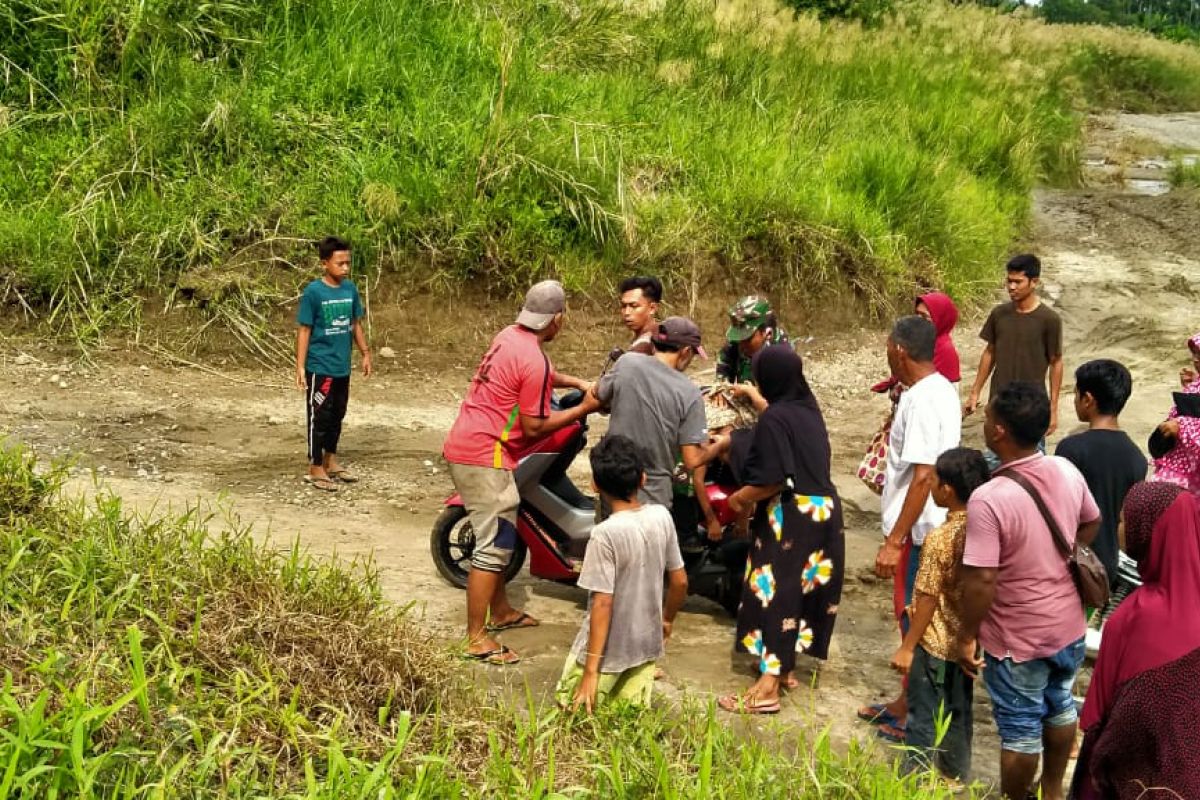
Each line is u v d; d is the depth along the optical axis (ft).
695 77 52.70
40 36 38.68
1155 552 13.43
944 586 15.53
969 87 69.67
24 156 36.60
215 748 12.04
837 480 29.81
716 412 21.21
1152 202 68.39
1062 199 70.38
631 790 13.41
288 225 36.68
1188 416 20.12
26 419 28.78
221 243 35.99
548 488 21.71
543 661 19.22
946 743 15.83
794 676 19.69
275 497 26.22
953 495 15.62
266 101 38.93
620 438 15.79
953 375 20.86
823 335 43.09
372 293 36.81
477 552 18.80
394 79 41.88
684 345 19.24
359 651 15.06
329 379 26.71
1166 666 13.11
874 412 36.32
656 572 15.80
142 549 16.16
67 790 11.28
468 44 45.32
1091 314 45.75
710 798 13.09
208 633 14.60
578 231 39.96
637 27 54.80
